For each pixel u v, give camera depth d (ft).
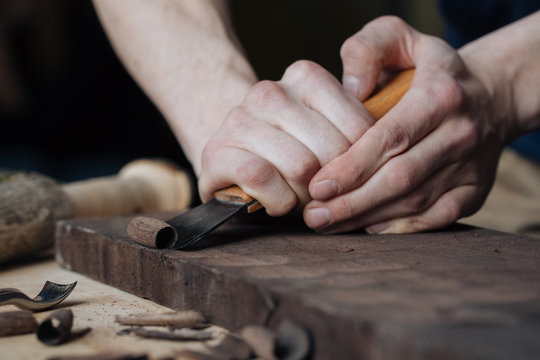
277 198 1.87
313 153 1.87
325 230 1.95
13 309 1.82
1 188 2.25
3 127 5.28
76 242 2.07
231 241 1.90
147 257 1.83
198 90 2.22
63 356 1.54
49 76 5.30
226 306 1.66
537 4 2.72
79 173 4.78
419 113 1.90
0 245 2.14
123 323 1.69
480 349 1.35
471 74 2.05
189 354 1.54
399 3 5.91
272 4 6.28
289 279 1.61
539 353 1.34
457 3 2.92
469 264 1.70
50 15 5.13
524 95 2.11
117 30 2.38
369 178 1.89
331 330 1.48
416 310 1.47
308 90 1.93
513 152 2.95
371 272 1.65
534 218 2.77
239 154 1.88
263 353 1.50
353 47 2.01
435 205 1.98
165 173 2.78
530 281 1.60
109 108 5.32
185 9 2.34
